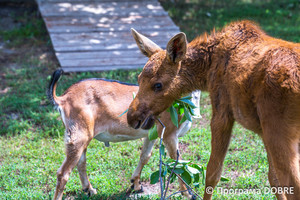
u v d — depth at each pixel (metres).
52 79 5.24
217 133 4.21
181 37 4.01
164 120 5.35
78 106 5.22
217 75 4.16
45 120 7.68
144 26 11.48
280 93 3.52
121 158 6.39
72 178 5.94
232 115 4.14
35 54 10.91
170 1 14.40
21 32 12.23
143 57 10.21
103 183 5.75
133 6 12.84
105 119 5.45
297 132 3.57
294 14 13.41
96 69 9.52
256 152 6.48
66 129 5.25
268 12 13.35
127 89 5.58
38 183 5.86
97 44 10.67
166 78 4.19
